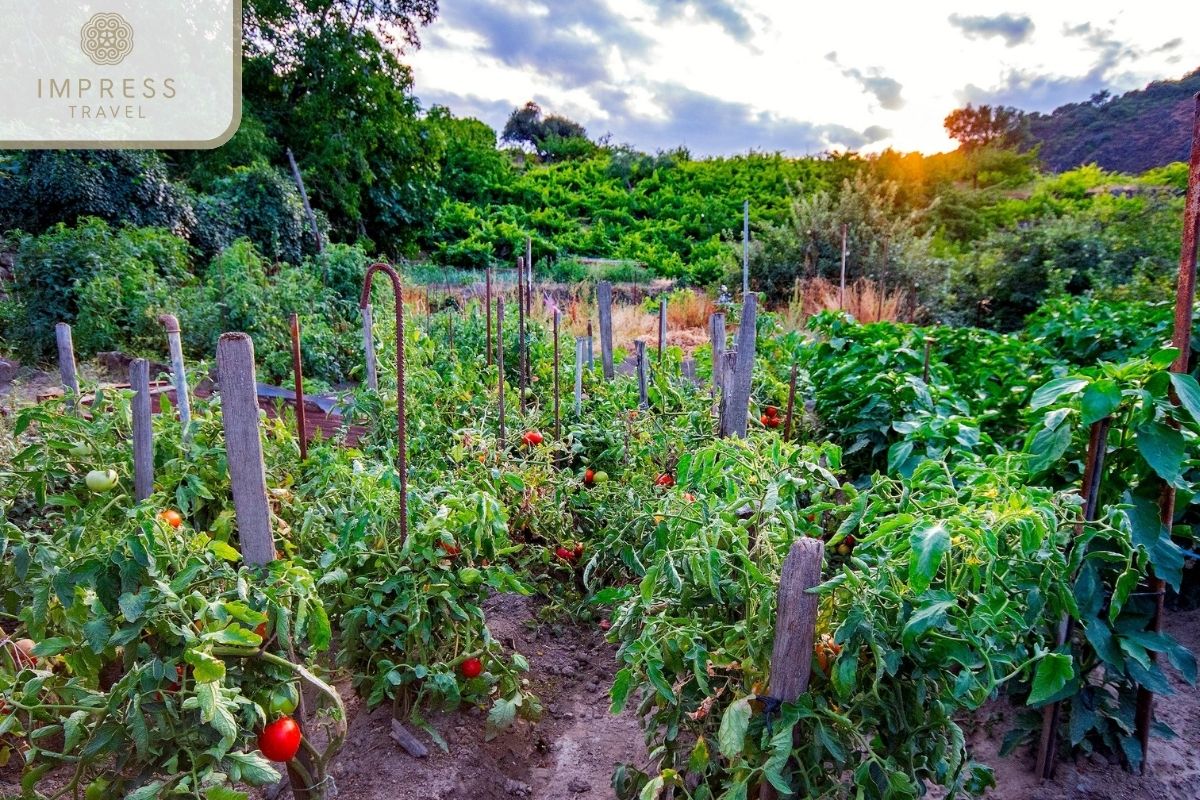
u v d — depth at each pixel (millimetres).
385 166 18859
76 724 1460
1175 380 2035
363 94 17953
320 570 2238
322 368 8977
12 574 2006
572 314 11422
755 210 25188
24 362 7680
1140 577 2158
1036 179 26422
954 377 5000
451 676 2322
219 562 1683
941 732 1750
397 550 2357
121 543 1563
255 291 9000
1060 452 2156
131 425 2514
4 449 2980
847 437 4125
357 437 4344
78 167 10219
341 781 2285
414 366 4832
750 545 2061
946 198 21984
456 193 27250
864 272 14844
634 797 2158
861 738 1584
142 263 8977
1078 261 13406
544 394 5137
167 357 8172
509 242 21766
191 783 1451
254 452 1792
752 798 1828
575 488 3893
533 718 2580
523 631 3330
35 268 8328
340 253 11609
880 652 1564
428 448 3809
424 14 19625
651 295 15594
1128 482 2283
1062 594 1965
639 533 3074
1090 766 2451
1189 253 2080
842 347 5109
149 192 10797
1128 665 2215
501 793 2367
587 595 3516
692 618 1866
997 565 1834
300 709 1858
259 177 12875
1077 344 5699
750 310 3074
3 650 1889
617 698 1865
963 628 1616
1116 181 23047
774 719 1636
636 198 27578
